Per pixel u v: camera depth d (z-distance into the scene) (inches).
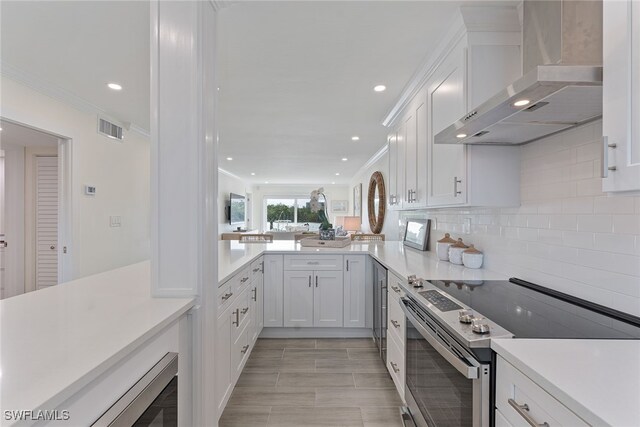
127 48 84.4
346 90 108.7
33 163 161.5
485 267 83.3
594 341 37.0
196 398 48.8
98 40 80.4
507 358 34.7
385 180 225.9
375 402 81.5
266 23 71.4
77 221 130.6
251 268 101.1
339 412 77.4
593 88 40.0
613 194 36.4
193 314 48.8
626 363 31.3
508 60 67.3
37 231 161.9
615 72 34.7
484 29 67.1
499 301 54.3
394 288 82.7
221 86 105.5
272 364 102.0
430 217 124.0
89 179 136.9
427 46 81.3
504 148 69.8
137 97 121.1
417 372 61.0
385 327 95.7
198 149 49.2
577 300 53.9
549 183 61.4
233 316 79.5
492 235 80.4
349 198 456.4
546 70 38.4
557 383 27.4
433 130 87.1
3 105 98.2
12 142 151.4
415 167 104.0
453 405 45.2
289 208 470.9
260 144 194.5
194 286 49.3
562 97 43.0
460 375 43.1
